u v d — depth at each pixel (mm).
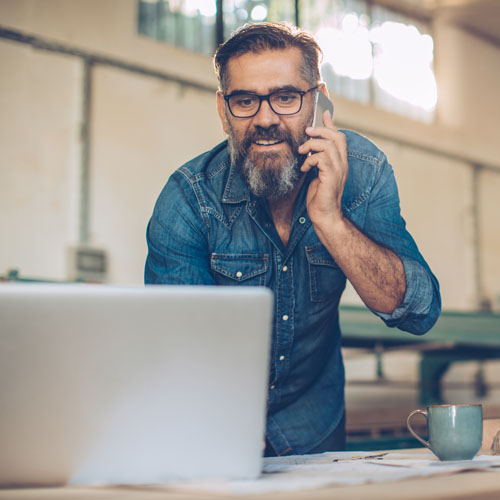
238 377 615
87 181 5488
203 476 624
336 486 580
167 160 6000
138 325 594
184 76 6152
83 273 5336
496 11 8453
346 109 7324
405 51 8250
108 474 613
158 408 608
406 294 1238
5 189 5102
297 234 1334
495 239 8859
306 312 1353
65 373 594
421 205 8055
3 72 5168
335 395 1435
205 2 6469
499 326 3895
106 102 5672
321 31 7352
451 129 8508
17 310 578
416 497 508
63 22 5473
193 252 1337
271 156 1221
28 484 611
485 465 733
